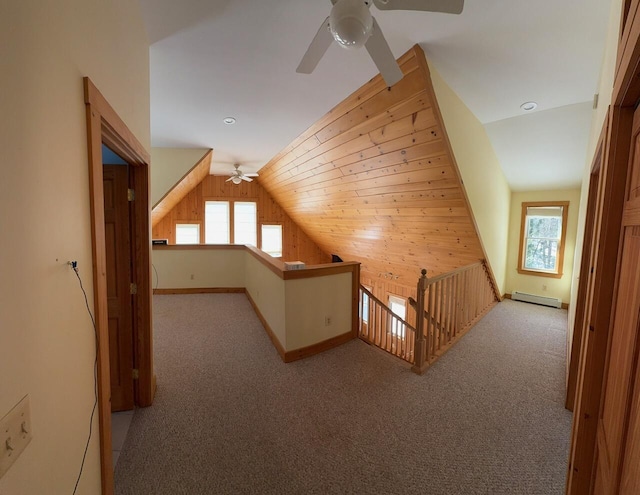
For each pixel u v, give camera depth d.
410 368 2.78
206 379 2.57
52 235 0.86
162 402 2.25
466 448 1.82
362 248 6.37
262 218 7.72
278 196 7.22
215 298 5.22
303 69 1.66
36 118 0.78
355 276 3.38
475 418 2.10
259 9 1.67
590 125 3.16
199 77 2.38
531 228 5.15
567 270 4.80
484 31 1.83
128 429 1.95
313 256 8.28
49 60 0.84
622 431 0.83
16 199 0.70
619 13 1.23
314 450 1.79
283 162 5.11
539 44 1.96
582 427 1.19
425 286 2.76
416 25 1.78
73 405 1.00
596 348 1.15
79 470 1.05
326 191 5.00
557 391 2.44
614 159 1.08
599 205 1.29
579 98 2.78
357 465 1.69
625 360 0.88
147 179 2.08
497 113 3.16
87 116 1.07
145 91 1.92
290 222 7.97
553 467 1.69
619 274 1.05
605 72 1.72
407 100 2.43
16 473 0.70
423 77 2.15
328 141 3.63
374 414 2.13
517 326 3.96
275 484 1.57
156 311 4.47
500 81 2.46
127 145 1.56
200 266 5.54
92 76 1.14
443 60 2.16
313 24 1.78
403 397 2.33
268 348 3.19
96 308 1.16
